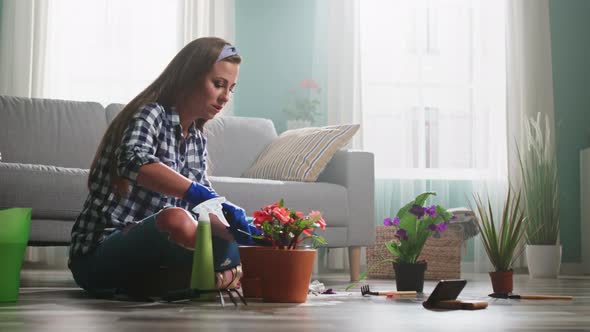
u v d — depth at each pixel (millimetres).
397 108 4918
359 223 3457
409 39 4953
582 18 5148
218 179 3189
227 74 2000
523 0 4980
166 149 1992
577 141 5062
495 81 4961
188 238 1896
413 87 4934
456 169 4906
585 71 5117
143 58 4809
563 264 4953
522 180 4785
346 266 4672
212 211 1836
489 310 1789
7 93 4586
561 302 2088
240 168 3916
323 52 4918
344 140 3508
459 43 4977
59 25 4688
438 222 2615
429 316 1621
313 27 4980
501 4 4992
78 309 1656
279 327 1342
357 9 4859
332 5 4871
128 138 1896
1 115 3602
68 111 3771
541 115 4938
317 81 4918
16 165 2863
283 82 4949
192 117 2057
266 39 4961
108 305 1765
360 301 2062
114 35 4773
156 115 1961
